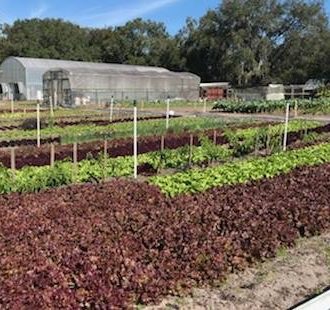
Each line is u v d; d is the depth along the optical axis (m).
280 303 5.91
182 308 5.70
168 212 8.46
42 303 5.12
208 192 10.14
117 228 7.63
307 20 75.56
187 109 45.19
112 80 55.62
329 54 72.50
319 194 10.02
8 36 95.81
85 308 5.35
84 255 6.33
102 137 21.30
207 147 15.80
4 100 62.94
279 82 77.25
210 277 6.30
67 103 52.22
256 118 32.34
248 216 8.23
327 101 41.56
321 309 4.90
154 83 59.91
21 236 7.22
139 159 14.31
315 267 7.06
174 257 6.50
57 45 94.12
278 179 11.48
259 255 7.12
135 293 5.74
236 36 74.56
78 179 12.34
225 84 72.19
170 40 92.56
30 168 12.30
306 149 15.59
